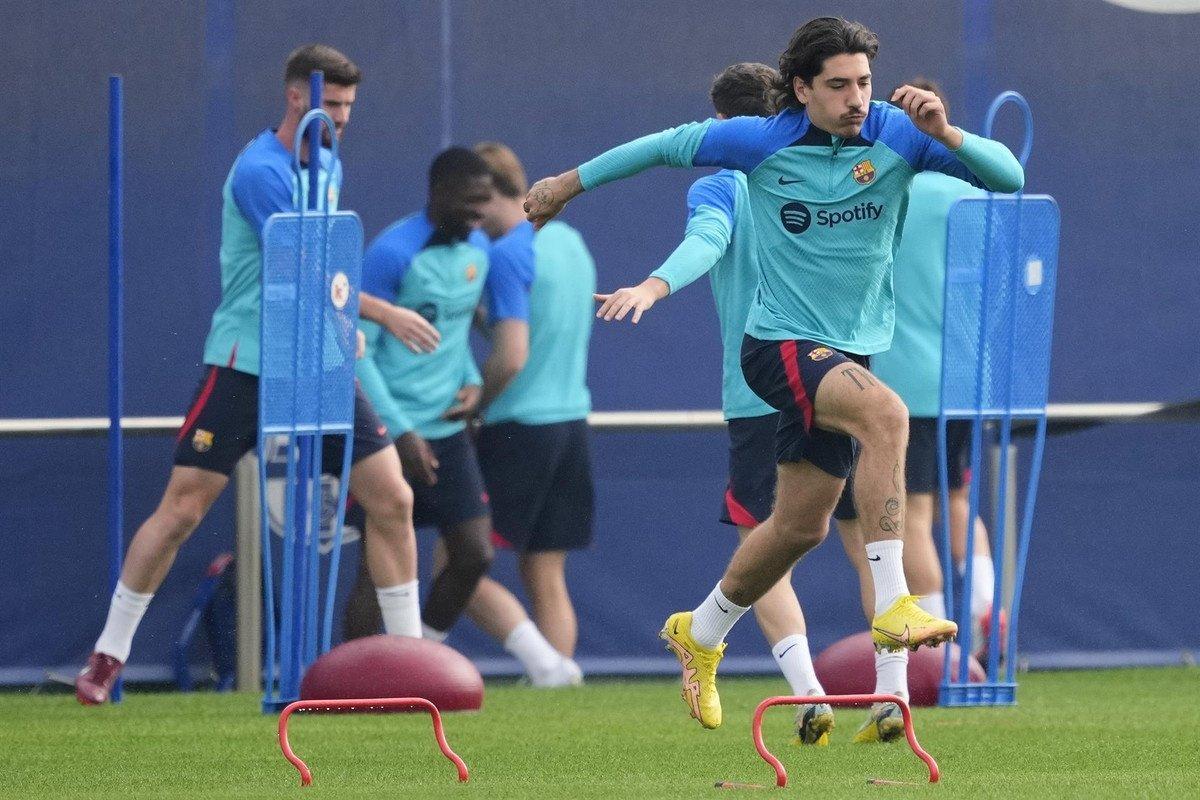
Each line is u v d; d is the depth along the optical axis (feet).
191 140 101.96
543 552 101.71
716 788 47.26
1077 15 106.63
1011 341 80.12
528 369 101.35
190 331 101.76
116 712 80.18
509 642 99.86
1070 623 105.40
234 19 102.37
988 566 95.81
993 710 77.82
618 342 104.58
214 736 68.03
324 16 102.99
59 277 101.19
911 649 51.11
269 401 76.23
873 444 51.39
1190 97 106.83
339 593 100.68
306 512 77.77
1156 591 106.01
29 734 69.00
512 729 70.59
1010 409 80.53
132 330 101.35
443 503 95.81
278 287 75.66
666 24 105.19
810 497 54.13
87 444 100.58
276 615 100.48
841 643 79.25
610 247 104.22
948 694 79.87
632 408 104.58
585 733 68.64
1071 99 106.73
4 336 100.83
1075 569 105.50
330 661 76.95
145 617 99.81
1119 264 106.63
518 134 104.53
